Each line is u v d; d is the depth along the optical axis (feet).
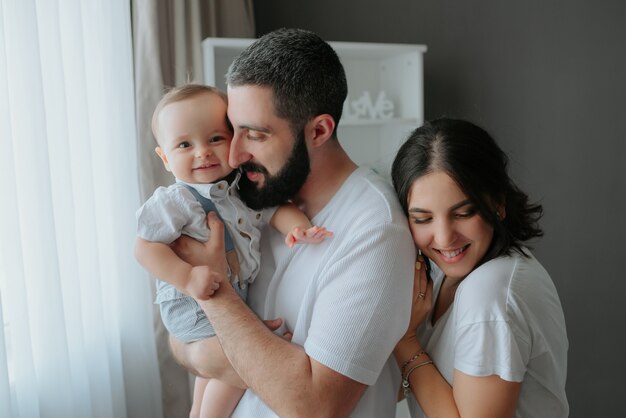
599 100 9.86
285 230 4.40
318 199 4.42
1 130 5.38
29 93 5.62
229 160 4.17
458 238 3.91
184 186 4.43
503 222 4.14
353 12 9.82
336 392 3.71
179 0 7.71
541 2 9.91
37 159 5.68
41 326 5.87
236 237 4.45
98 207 6.89
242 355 3.88
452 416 3.84
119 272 7.11
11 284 5.54
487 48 10.08
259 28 9.56
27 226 5.76
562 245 10.15
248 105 3.98
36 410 5.76
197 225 4.30
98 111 6.81
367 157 9.82
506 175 4.05
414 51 8.86
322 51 4.13
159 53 7.46
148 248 4.20
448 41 10.09
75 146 6.39
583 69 9.86
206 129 4.41
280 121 4.00
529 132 10.12
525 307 3.75
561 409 4.03
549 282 4.08
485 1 10.00
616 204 9.98
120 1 6.99
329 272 3.95
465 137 3.88
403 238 3.96
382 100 9.07
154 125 4.65
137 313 7.30
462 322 3.79
